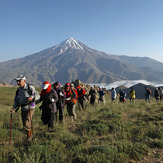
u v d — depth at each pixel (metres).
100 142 4.73
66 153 3.93
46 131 5.80
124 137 5.03
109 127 6.12
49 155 3.68
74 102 7.73
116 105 12.66
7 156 3.79
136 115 8.79
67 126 6.86
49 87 5.70
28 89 4.61
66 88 7.61
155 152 4.13
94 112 9.75
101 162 3.47
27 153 3.84
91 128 5.90
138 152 3.97
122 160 3.60
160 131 5.34
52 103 5.71
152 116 8.23
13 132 5.62
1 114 9.20
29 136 4.77
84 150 4.04
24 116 4.73
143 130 5.69
